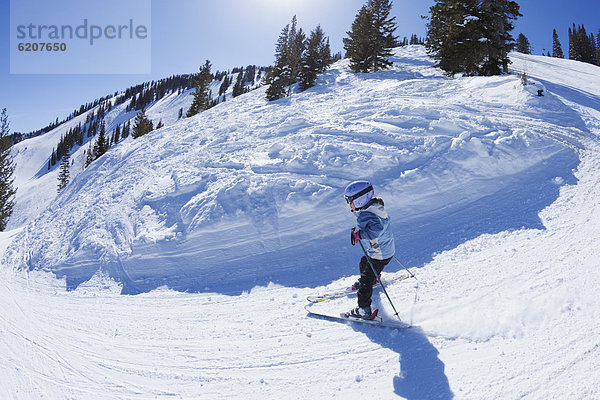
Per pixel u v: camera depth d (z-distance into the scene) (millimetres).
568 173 5832
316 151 6672
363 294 3285
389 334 3150
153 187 7082
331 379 2719
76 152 117125
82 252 5777
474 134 6715
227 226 5355
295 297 4129
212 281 4781
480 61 19812
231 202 5641
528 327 2846
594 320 2744
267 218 5387
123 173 9273
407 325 3170
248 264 4984
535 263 3781
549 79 18938
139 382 2975
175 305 4312
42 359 3414
